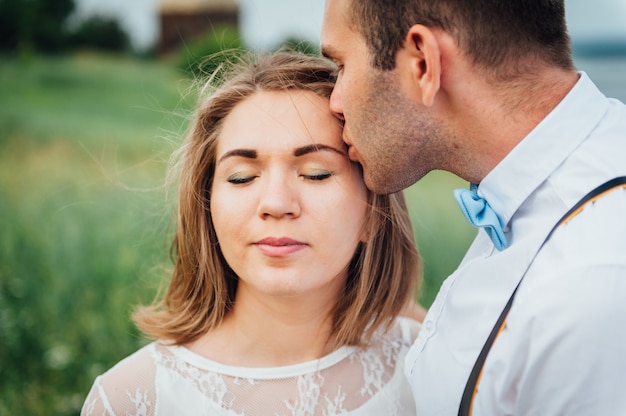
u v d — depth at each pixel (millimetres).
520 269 1446
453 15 1433
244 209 1481
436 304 1686
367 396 1664
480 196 1576
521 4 1419
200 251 1696
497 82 1466
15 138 8594
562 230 1403
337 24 1551
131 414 1559
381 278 1743
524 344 1354
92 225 4648
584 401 1285
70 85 12961
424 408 1565
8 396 3174
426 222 4406
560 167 1456
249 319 1612
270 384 1599
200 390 1573
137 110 10930
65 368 3369
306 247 1482
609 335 1253
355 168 1579
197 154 1642
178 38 18062
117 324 3570
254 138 1488
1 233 4664
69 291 3781
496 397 1428
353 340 1698
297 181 1500
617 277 1267
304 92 1555
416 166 1583
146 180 5836
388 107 1520
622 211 1345
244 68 1736
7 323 3598
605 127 1463
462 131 1522
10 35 17766
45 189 6152
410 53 1474
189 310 1691
